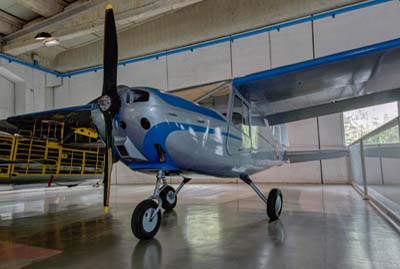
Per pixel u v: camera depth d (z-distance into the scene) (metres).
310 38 7.41
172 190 3.94
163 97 2.41
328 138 7.42
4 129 5.34
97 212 3.93
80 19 7.21
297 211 3.54
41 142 5.57
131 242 2.31
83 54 10.21
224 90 3.10
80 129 6.13
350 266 1.67
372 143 4.18
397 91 3.57
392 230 2.52
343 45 7.07
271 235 2.44
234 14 8.12
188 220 3.15
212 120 2.73
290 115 4.11
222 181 8.44
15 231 2.83
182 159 2.49
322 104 3.89
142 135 2.36
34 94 9.77
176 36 8.88
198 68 8.72
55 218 3.54
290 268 1.66
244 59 8.14
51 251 2.12
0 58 8.73
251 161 3.29
